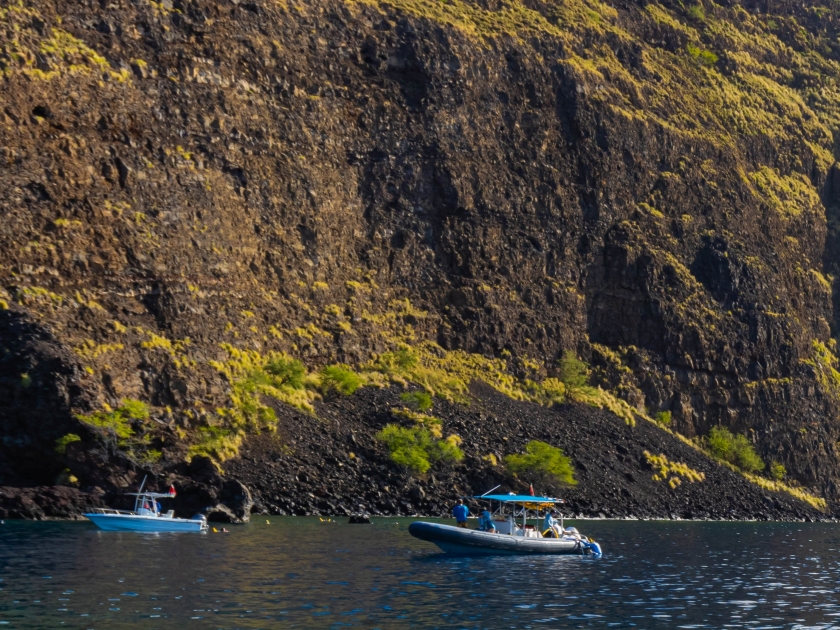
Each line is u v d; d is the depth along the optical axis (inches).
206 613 2551.7
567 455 7032.5
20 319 5251.0
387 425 6392.7
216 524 4694.9
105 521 4269.2
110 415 5073.8
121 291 6018.7
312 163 7701.8
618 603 2970.0
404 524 5078.7
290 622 2490.2
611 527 5762.8
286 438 5935.0
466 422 6973.4
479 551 3976.4
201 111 7052.2
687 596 3159.5
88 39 6589.6
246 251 7052.2
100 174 6235.2
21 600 2608.3
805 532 6299.2
